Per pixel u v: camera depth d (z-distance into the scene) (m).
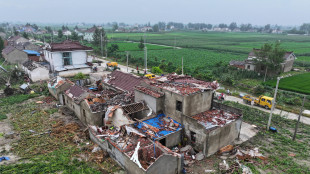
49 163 18.91
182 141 22.09
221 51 102.56
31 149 21.09
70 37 117.44
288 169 19.20
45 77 47.41
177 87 23.94
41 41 119.31
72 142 22.61
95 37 89.00
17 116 28.69
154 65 64.50
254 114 31.27
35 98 36.12
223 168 18.83
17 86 41.66
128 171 17.50
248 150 21.86
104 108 25.94
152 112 24.20
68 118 28.88
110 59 76.50
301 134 25.89
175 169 17.61
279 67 52.22
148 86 25.44
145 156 17.53
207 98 23.73
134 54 84.88
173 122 22.52
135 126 21.98
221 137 21.22
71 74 52.16
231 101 36.53
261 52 52.53
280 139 24.45
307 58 83.19
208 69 61.56
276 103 34.31
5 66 57.47
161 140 20.78
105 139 20.06
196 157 20.17
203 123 21.06
